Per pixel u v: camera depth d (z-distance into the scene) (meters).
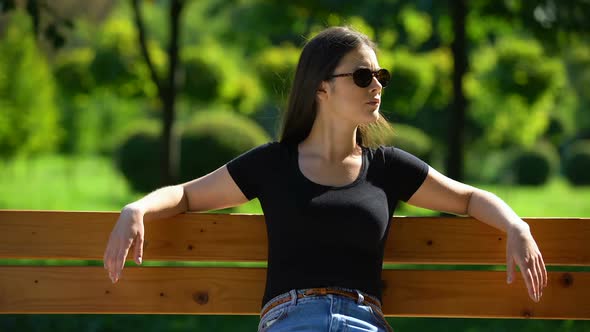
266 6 23.72
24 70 30.89
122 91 25.97
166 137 18.09
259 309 4.59
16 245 4.49
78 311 4.57
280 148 4.18
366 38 4.18
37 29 10.65
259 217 4.55
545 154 39.19
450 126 17.36
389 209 4.11
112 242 3.92
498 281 4.64
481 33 20.02
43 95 31.70
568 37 17.41
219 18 40.72
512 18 17.31
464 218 4.56
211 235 4.54
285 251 3.98
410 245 4.58
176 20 18.05
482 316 4.64
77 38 34.84
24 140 31.30
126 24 25.91
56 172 37.50
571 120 53.94
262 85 27.53
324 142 4.14
